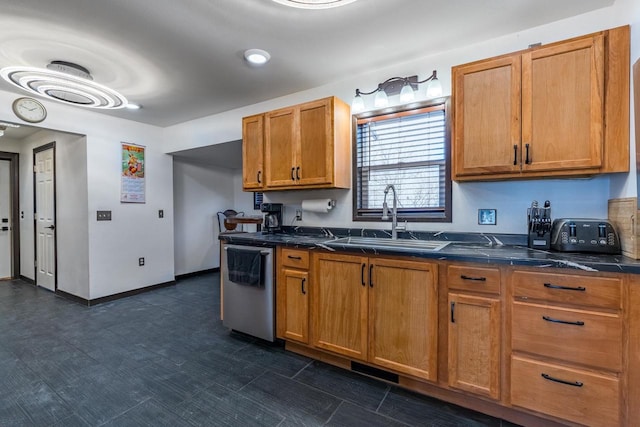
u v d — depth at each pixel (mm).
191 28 1898
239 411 1675
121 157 3734
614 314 1337
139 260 3924
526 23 1918
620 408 1331
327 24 1883
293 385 1924
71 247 3664
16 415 1637
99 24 1838
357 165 2646
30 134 4238
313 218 2906
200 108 3398
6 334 2662
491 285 1580
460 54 2201
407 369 1813
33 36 1958
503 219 2090
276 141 2668
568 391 1419
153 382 1950
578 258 1472
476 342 1620
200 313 3205
